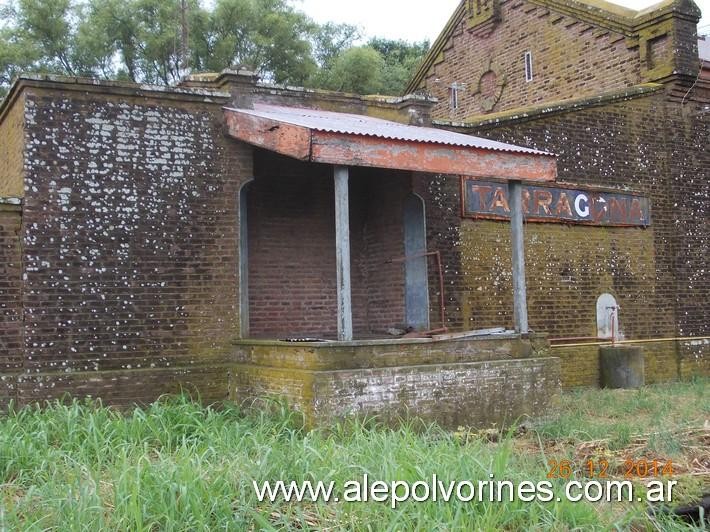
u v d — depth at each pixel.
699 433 9.59
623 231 15.56
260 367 10.44
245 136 11.02
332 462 6.77
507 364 10.88
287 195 13.29
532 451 8.86
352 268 13.83
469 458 6.86
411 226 13.20
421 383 10.12
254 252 12.89
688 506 6.88
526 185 14.26
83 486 6.18
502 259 13.87
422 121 13.50
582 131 15.14
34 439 7.97
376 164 9.90
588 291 14.98
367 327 13.83
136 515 5.41
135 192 10.86
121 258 10.68
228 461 6.95
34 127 10.36
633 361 14.60
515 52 19.50
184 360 10.94
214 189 11.37
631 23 16.47
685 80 16.00
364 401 9.65
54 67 32.91
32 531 5.35
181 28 31.33
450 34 21.58
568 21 17.97
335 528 5.74
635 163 15.79
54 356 10.18
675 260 16.17
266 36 34.69
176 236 11.05
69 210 10.45
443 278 13.09
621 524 6.12
